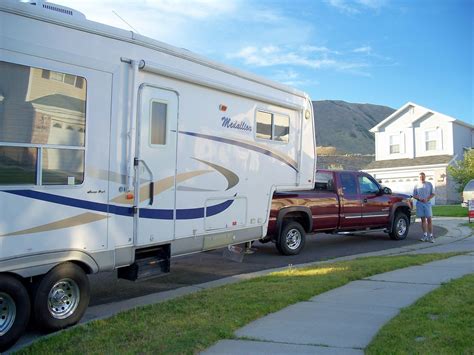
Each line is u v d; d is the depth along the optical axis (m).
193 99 6.79
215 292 6.47
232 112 7.58
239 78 7.67
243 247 8.63
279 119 8.77
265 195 8.38
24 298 4.78
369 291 6.50
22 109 4.78
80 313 5.32
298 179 9.27
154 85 6.14
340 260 9.65
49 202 4.96
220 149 7.32
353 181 11.88
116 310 6.07
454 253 10.12
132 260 5.86
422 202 12.86
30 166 4.83
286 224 10.24
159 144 6.20
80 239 5.25
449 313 5.23
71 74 5.19
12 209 4.67
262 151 8.30
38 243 4.87
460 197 29.86
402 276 7.52
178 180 6.52
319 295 6.32
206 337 4.55
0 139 4.62
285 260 9.81
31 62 4.85
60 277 5.09
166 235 6.34
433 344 4.27
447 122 31.84
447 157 31.30
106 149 5.52
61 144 5.09
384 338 4.46
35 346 4.51
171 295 6.87
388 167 33.16
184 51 6.57
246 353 4.22
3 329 4.63
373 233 14.87
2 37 4.64
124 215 5.73
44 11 4.95
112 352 4.23
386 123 35.34
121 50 5.71
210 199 7.13
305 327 4.93
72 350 4.33
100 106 5.46
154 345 4.37
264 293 6.29
